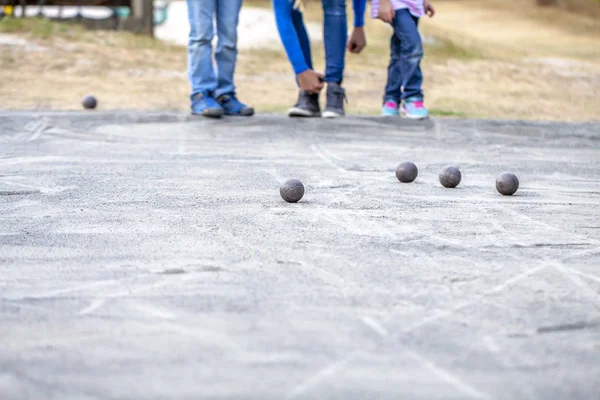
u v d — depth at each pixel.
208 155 8.23
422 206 5.96
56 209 5.66
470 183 7.03
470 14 47.88
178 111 11.25
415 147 9.14
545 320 3.57
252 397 2.75
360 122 10.60
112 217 5.42
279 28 10.50
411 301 3.77
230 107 10.88
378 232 5.11
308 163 7.85
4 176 6.91
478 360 3.11
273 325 3.42
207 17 10.48
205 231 5.05
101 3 20.59
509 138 10.02
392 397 2.77
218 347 3.18
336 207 5.85
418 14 10.84
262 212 5.62
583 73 19.73
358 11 11.41
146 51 18.20
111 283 3.98
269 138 9.41
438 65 19.09
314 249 4.66
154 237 4.89
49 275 4.11
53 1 20.59
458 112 13.22
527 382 2.92
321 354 3.12
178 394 2.77
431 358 3.12
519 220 5.57
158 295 3.80
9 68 15.30
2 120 10.05
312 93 10.89
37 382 2.86
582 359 3.14
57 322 3.44
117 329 3.36
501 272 4.29
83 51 17.30
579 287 4.05
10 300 3.72
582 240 5.04
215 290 3.88
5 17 19.42
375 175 7.28
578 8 49.16
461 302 3.78
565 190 6.83
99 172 7.17
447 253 4.64
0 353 3.11
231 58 10.86
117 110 11.47
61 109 11.88
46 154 8.15
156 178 6.91
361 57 19.34
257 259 4.43
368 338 3.30
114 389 2.80
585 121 12.78
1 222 5.26
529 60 21.84
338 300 3.76
